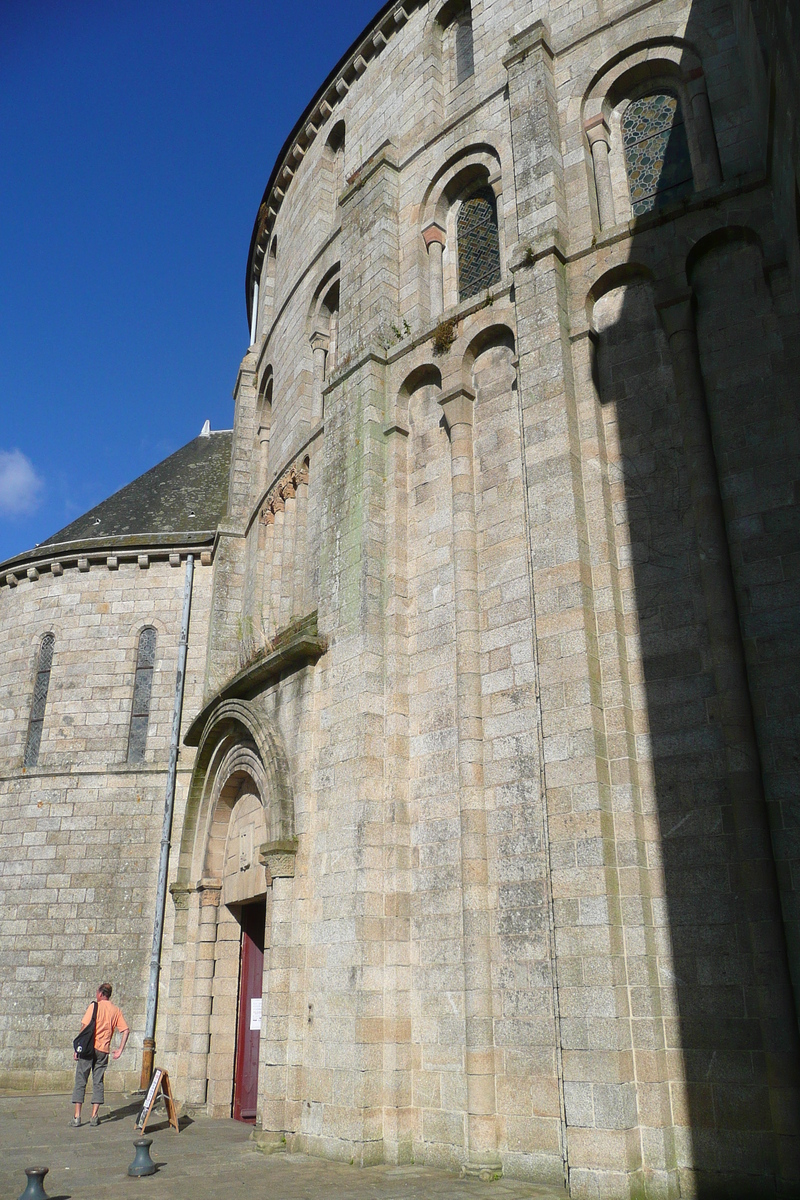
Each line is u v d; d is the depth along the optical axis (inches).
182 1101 621.0
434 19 667.4
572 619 414.6
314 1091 455.8
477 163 590.9
